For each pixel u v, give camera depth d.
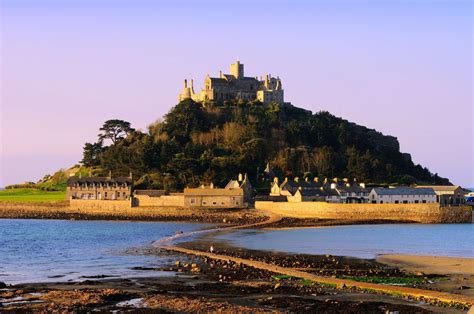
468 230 194.88
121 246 148.12
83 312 74.31
